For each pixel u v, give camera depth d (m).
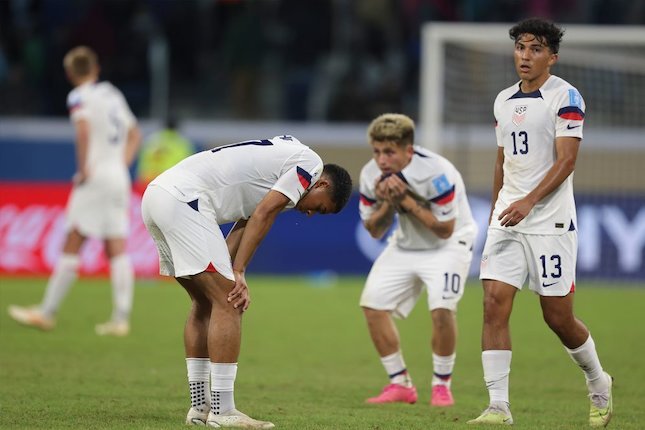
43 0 76.94
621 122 59.88
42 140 59.44
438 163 26.66
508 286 22.33
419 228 27.36
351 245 58.47
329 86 76.38
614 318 45.88
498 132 22.91
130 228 56.25
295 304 49.06
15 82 73.69
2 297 49.12
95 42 74.81
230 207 21.23
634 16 75.31
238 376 31.27
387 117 26.67
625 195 56.66
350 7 78.19
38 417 22.31
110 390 27.23
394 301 27.42
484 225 56.34
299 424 22.06
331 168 21.70
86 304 47.69
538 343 39.47
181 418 22.53
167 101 75.31
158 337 39.12
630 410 25.81
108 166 39.75
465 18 76.50
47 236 55.97
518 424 22.52
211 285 20.77
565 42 53.38
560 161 21.75
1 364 31.75
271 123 74.19
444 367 26.95
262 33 76.88
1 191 56.19
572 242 22.33
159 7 76.88
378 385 30.23
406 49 77.25
